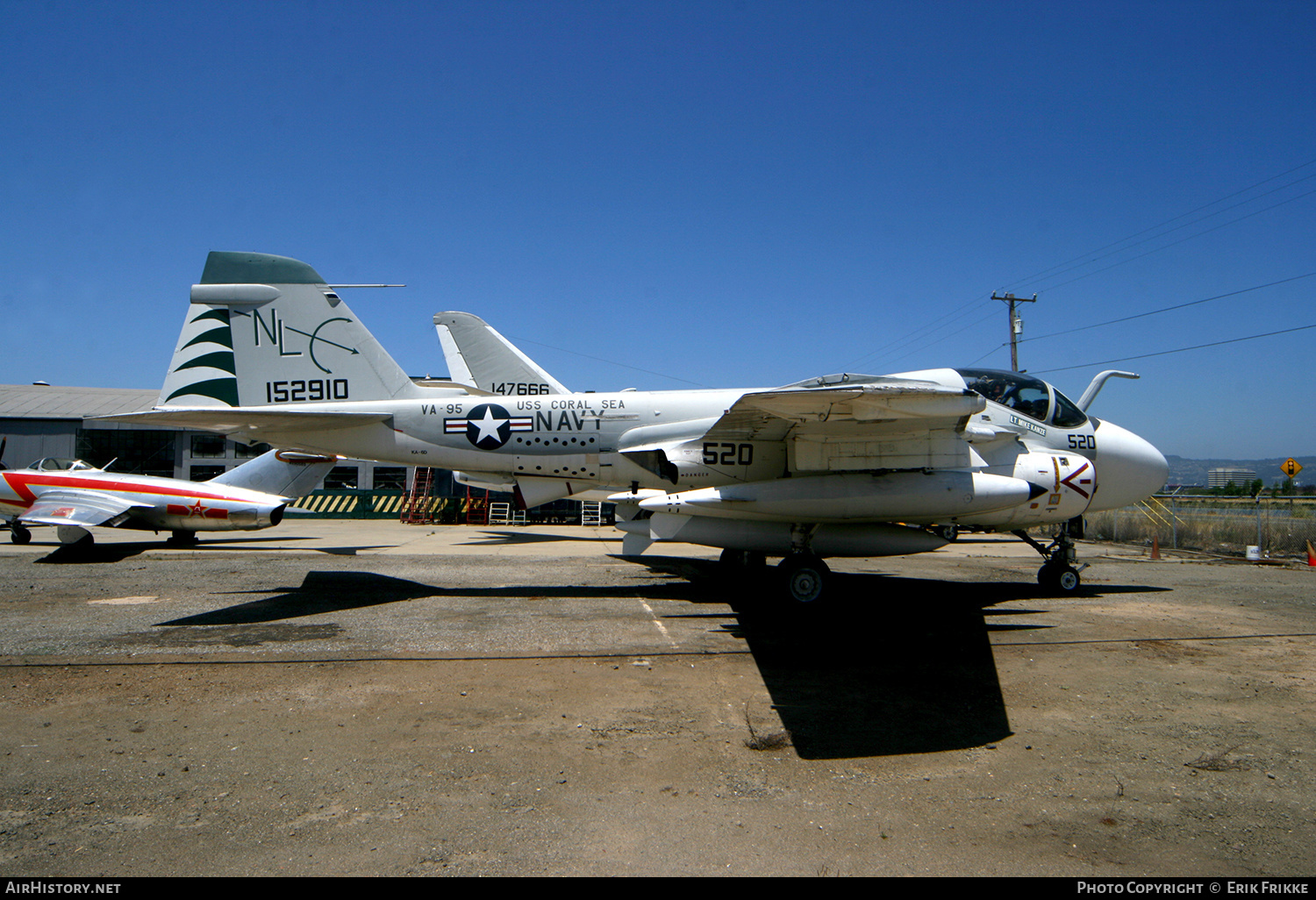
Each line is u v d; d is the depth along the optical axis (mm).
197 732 3955
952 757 3703
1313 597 8453
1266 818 3104
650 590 8773
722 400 9133
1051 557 8758
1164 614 7359
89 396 28531
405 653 5648
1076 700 4605
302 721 4141
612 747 3787
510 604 7770
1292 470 22547
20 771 3438
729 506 7723
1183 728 4133
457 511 22469
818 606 7730
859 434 7637
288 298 8766
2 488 13094
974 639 6195
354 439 8875
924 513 7742
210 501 12883
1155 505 17828
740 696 4625
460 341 16719
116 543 14062
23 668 5160
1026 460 8375
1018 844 2854
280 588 8766
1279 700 4629
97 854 2703
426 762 3580
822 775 3477
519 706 4414
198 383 8539
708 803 3174
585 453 8961
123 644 5859
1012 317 26078
